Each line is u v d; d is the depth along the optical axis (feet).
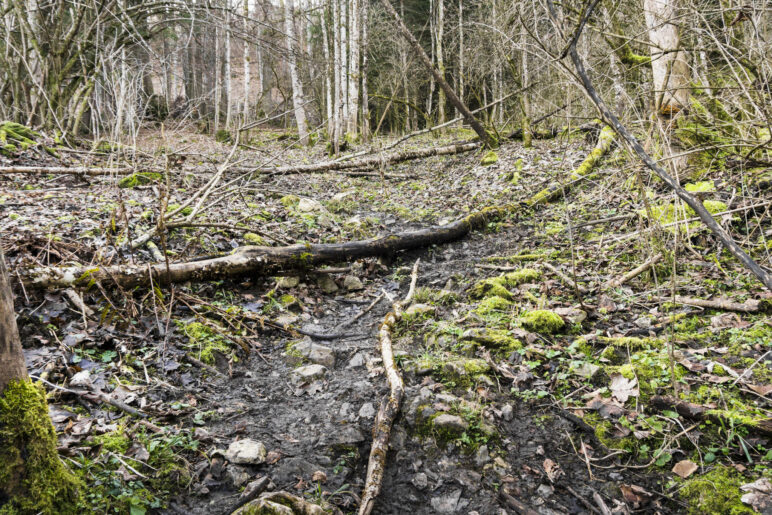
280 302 15.21
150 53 30.37
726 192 16.81
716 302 12.30
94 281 12.30
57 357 10.38
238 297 15.01
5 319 5.92
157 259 15.25
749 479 7.66
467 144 38.40
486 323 13.05
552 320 12.53
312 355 12.26
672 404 9.16
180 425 9.23
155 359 11.14
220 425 9.55
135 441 8.46
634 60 19.85
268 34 47.80
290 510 7.38
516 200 24.52
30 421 6.05
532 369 11.01
